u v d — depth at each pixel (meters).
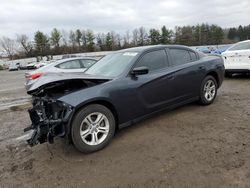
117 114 3.88
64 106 3.38
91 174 3.05
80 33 84.25
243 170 2.88
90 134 3.63
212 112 5.08
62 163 3.38
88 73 4.60
